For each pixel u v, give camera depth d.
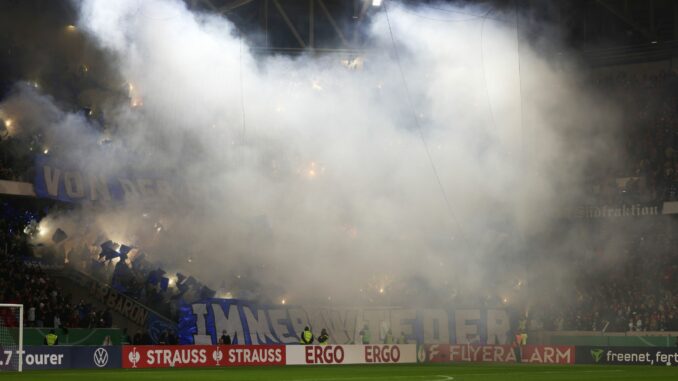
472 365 53.09
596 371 43.50
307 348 54.09
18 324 51.59
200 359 49.75
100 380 34.19
